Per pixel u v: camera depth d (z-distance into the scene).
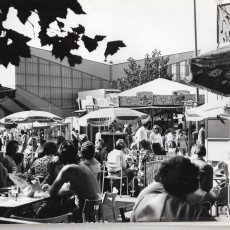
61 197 5.68
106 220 6.71
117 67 22.61
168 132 15.89
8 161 7.50
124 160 10.16
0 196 5.90
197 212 2.38
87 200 4.78
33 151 14.91
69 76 28.89
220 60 3.70
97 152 10.85
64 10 2.39
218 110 7.63
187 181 2.42
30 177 6.20
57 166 6.61
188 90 13.81
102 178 10.62
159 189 2.68
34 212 5.83
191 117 8.58
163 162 2.50
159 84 14.20
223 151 11.75
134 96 13.66
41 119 13.86
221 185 7.48
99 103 18.16
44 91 27.31
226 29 5.78
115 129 16.98
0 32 2.42
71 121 21.47
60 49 2.59
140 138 13.75
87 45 2.62
